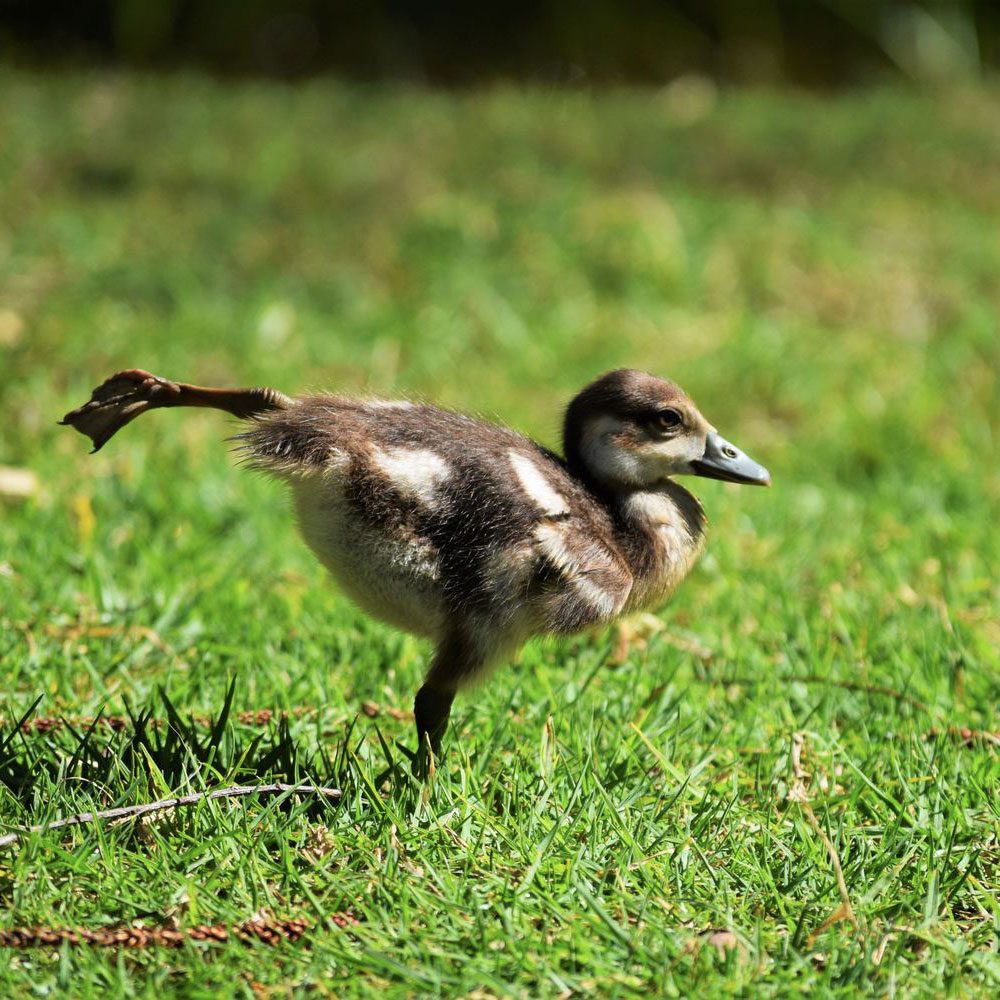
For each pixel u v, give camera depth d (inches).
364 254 739.4
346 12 1214.9
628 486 335.6
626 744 330.3
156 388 312.5
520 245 754.2
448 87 1176.8
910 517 523.8
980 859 299.6
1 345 596.7
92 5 1183.6
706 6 1242.6
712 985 247.9
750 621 433.1
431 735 315.6
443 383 622.8
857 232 826.2
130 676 370.9
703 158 916.6
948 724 352.8
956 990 249.3
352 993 245.4
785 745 343.6
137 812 283.4
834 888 281.4
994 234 837.8
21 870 266.8
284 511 492.4
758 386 635.5
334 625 406.6
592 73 1216.8
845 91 1165.7
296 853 284.8
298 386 599.2
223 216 773.9
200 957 252.5
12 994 240.2
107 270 684.7
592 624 318.3
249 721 345.1
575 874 277.4
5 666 365.1
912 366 669.3
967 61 1230.3
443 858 285.6
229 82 1120.8
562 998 247.0
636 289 727.1
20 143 857.5
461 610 307.0
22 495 487.5
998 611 443.2
